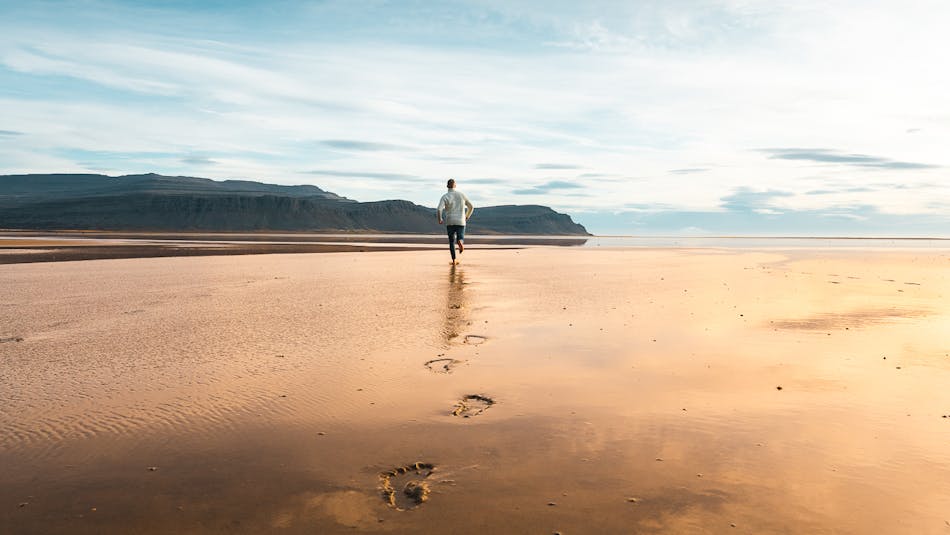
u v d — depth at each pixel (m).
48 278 12.23
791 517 2.29
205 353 5.14
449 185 16.27
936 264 18.11
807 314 7.41
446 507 2.36
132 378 4.30
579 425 3.33
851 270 15.35
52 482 2.59
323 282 11.54
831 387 4.11
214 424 3.34
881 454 2.91
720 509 2.34
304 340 5.73
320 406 3.67
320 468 2.75
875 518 2.29
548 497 2.44
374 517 2.29
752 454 2.90
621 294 9.56
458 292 9.84
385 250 27.81
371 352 5.20
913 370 4.58
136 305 8.18
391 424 3.35
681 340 5.75
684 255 24.25
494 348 5.39
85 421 3.38
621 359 4.95
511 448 2.99
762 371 4.55
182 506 2.37
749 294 9.58
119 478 2.63
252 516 2.29
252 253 23.77
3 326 6.46
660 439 3.11
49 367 4.62
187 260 18.78
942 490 2.52
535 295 9.41
